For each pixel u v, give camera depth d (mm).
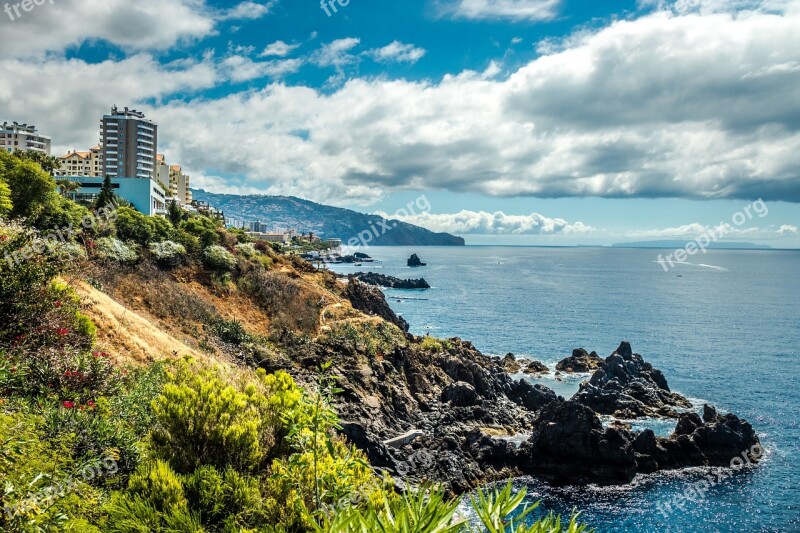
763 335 125000
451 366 67125
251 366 53188
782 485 45594
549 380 80500
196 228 78000
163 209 123188
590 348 107312
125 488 12852
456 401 59688
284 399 14281
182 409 13055
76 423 14773
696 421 52562
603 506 42219
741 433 51031
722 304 186875
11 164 57406
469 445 48781
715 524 40000
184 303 58219
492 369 77500
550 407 56656
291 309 70750
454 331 125125
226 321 59500
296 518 10695
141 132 177375
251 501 11617
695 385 77938
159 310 54250
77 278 41156
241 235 91750
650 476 46844
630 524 39875
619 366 72750
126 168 176375
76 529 9961
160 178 194375
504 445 47625
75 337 24656
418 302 178625
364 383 55344
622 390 67938
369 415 50406
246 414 13930
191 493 11625
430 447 48344
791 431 58344
